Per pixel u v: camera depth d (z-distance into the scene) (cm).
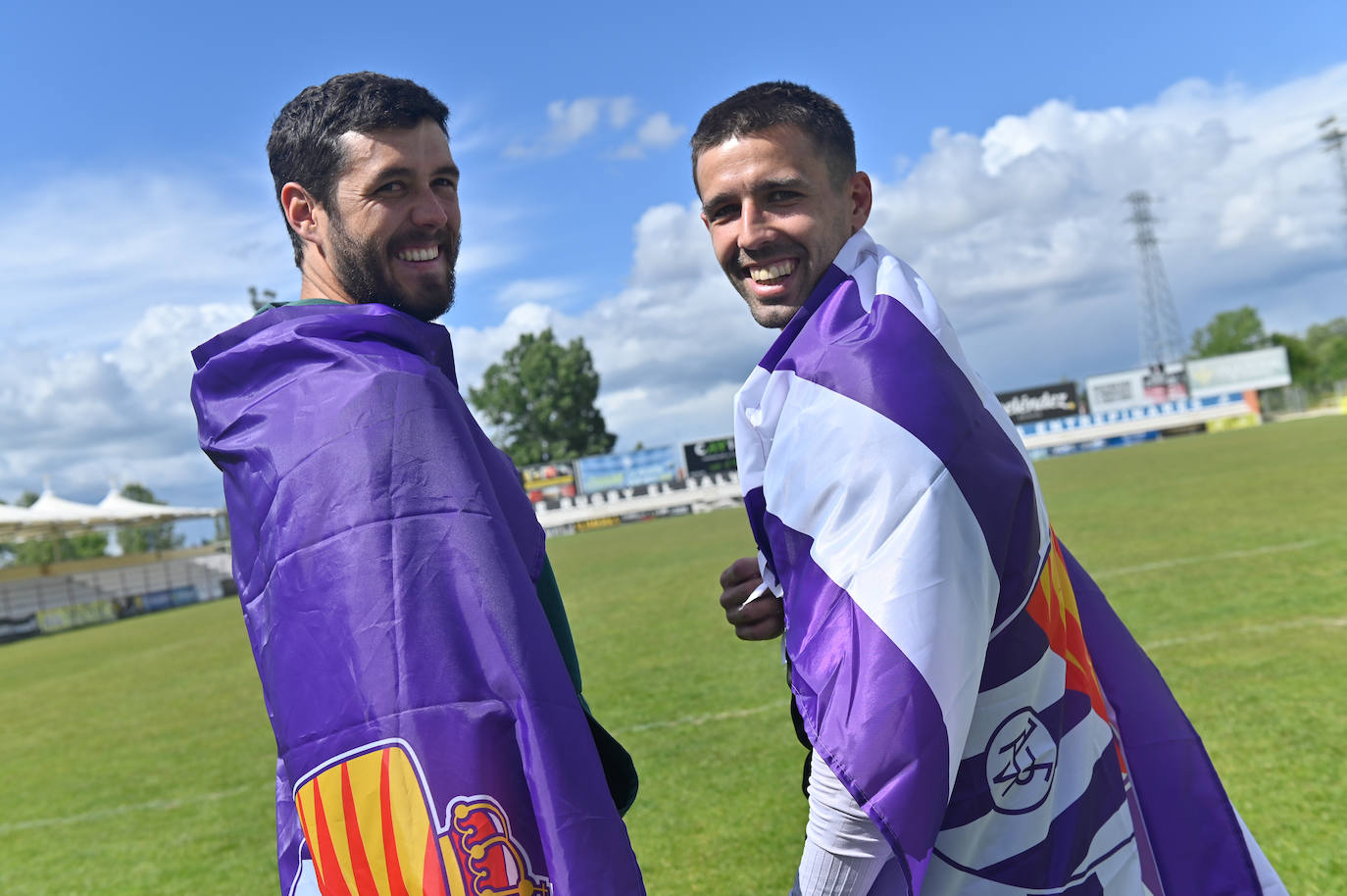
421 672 116
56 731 895
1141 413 4809
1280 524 1121
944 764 124
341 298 159
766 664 741
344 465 123
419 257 158
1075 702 149
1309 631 605
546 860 112
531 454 6650
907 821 121
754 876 353
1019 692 140
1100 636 170
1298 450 2359
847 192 169
